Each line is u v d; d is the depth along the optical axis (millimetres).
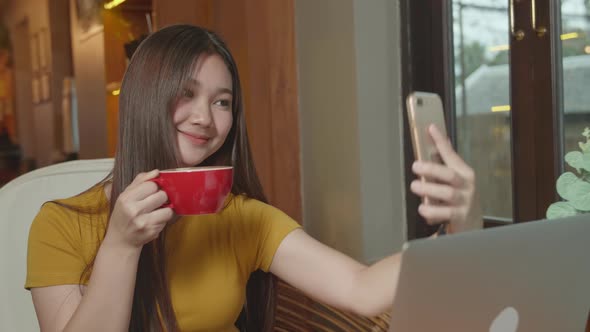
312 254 1103
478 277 613
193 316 1063
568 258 697
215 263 1093
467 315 628
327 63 2691
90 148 3639
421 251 553
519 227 637
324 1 2670
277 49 2908
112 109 3338
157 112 942
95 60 3459
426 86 2725
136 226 770
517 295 666
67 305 932
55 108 3992
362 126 2527
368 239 2555
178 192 774
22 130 4340
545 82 2359
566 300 723
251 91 3076
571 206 1159
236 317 1132
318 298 1078
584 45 2236
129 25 3355
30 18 4172
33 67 4211
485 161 2760
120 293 799
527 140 2455
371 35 2545
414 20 2697
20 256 1123
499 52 2617
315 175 2846
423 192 761
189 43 962
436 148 780
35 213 1154
